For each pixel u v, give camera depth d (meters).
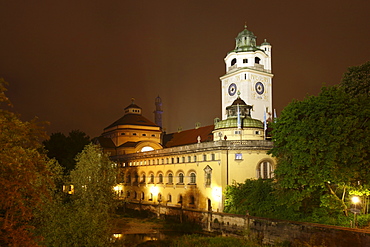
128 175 81.44
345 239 31.84
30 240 18.36
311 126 37.66
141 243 44.56
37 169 19.91
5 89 17.19
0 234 17.89
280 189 41.88
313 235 34.78
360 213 38.78
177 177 63.34
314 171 37.16
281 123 42.12
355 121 35.72
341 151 36.31
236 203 47.78
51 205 32.44
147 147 85.44
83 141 85.44
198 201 57.28
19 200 18.41
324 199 38.00
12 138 18.30
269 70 81.94
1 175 17.84
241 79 78.00
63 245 29.25
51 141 83.69
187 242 41.34
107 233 31.89
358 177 36.66
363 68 50.72
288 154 40.78
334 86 40.09
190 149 59.88
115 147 88.88
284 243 37.50
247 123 58.88
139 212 66.56
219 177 52.97
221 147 53.09
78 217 30.91
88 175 48.72
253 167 54.03
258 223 41.19
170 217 57.88
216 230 47.59
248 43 81.69
